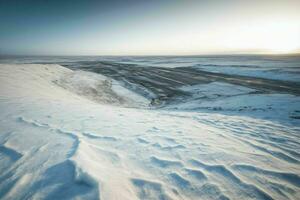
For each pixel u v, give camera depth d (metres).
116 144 2.42
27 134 2.46
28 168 1.58
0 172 1.52
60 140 2.29
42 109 4.22
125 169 1.77
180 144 2.65
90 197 1.27
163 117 5.39
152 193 1.46
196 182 1.66
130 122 3.96
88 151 1.99
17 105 4.36
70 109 4.68
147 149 2.36
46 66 19.34
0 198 1.25
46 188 1.35
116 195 1.33
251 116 6.86
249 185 1.68
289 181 1.81
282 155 2.57
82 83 16.02
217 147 2.64
